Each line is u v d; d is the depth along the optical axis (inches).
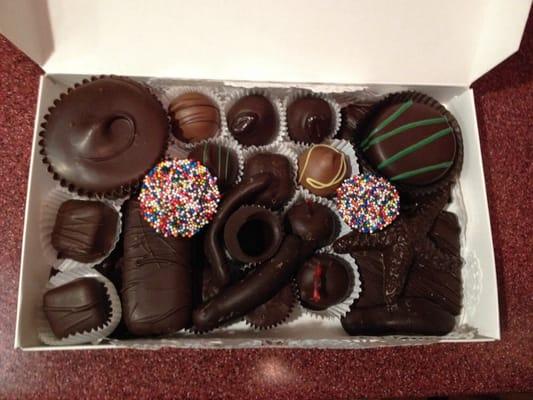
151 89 10.2
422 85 10.4
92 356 10.1
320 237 9.6
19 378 9.9
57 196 9.8
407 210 10.4
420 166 10.0
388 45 10.1
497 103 11.9
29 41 9.0
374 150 10.1
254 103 9.9
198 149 10.0
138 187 9.4
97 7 9.3
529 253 11.4
